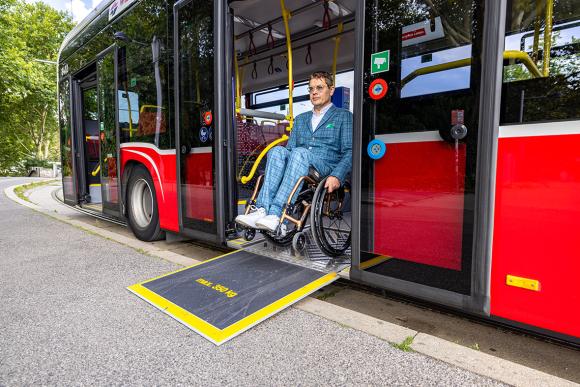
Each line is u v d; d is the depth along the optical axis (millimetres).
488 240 1655
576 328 1439
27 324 2072
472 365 1637
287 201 2650
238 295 2281
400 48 1931
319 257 2838
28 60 20469
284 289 2320
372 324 2035
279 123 4652
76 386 1534
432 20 1806
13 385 1535
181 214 3451
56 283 2721
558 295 1477
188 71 3232
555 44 1465
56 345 1852
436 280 1859
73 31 5566
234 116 3076
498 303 1648
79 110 5676
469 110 1698
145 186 4164
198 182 3223
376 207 2082
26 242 4066
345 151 2863
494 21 1597
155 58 3607
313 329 1994
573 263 1433
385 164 2031
